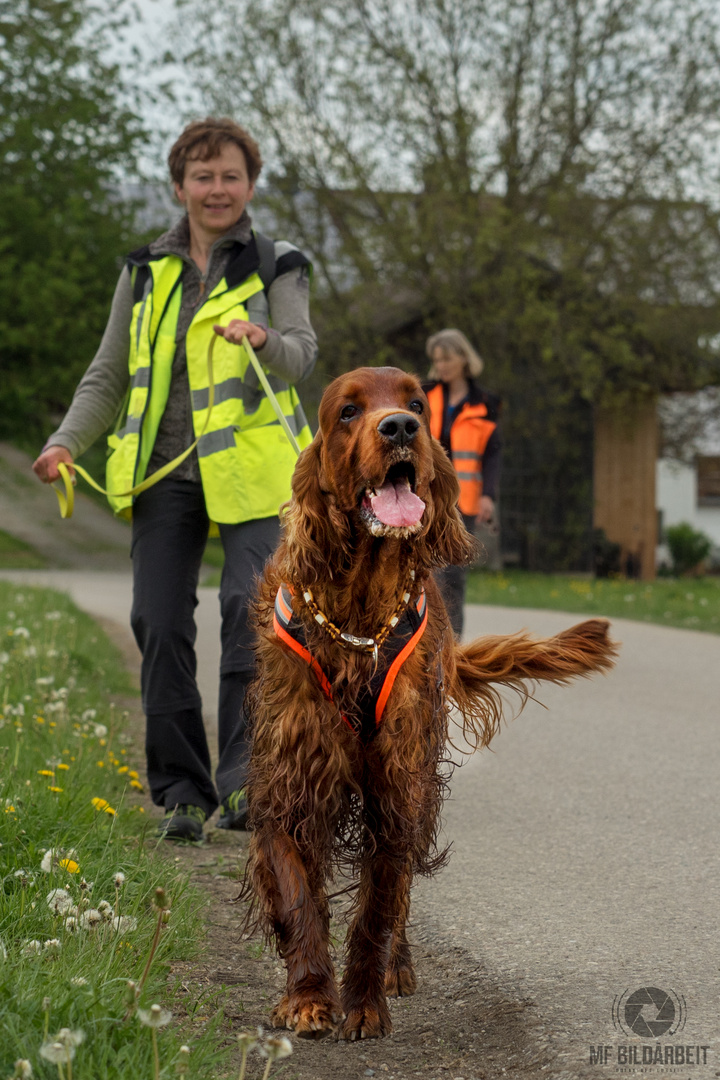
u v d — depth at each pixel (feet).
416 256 70.54
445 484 9.42
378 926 8.79
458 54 71.10
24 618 30.42
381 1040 8.41
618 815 14.62
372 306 74.33
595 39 71.36
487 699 11.32
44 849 10.57
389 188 71.72
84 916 8.58
